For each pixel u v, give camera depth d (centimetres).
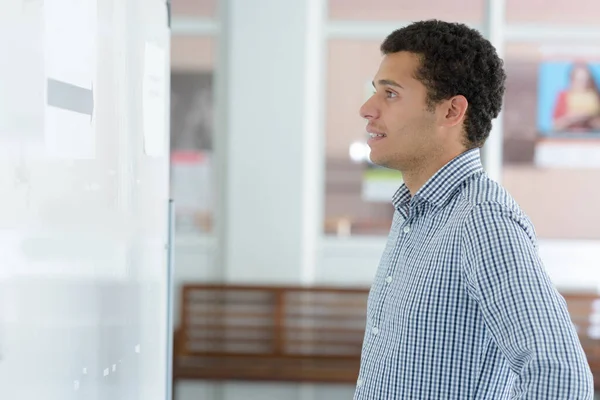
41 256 102
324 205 471
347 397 440
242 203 456
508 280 103
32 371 100
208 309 464
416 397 115
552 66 460
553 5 458
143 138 146
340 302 464
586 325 452
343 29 462
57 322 108
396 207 133
